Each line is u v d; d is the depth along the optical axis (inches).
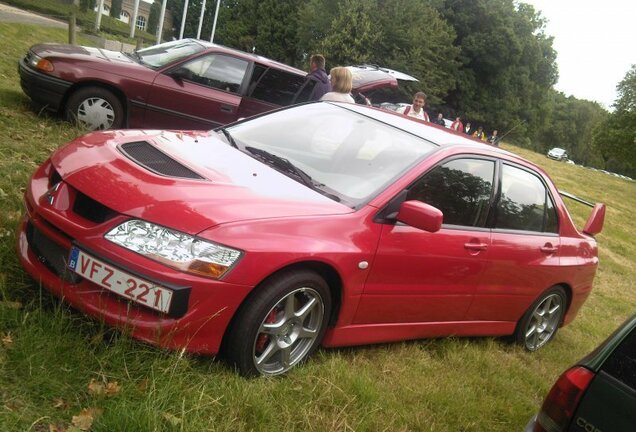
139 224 118.5
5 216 161.3
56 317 118.4
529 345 217.0
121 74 308.0
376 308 153.7
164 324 117.0
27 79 295.3
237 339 125.8
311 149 169.3
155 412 103.5
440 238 161.8
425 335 177.2
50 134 273.4
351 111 189.5
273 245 124.4
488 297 185.6
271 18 2600.9
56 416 100.0
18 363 107.2
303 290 133.6
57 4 1653.5
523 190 196.2
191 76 326.3
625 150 2379.4
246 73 339.6
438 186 164.1
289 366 138.6
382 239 146.5
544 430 97.6
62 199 127.5
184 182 130.7
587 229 231.1
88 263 118.0
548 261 202.5
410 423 137.3
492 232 181.0
